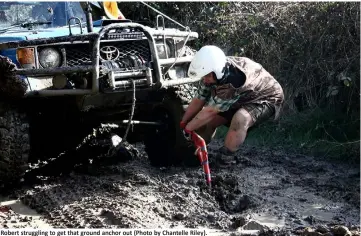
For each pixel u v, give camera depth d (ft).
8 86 17.39
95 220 15.84
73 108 19.35
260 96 17.94
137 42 19.58
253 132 27.27
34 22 21.47
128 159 23.13
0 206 17.93
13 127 17.81
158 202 17.28
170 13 34.27
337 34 26.20
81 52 18.81
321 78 26.55
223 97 17.44
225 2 31.32
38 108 19.44
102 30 17.84
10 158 17.89
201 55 17.28
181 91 20.79
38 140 20.59
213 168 22.09
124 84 18.12
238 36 29.37
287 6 27.68
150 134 21.91
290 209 17.65
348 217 17.06
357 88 25.27
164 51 19.89
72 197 18.21
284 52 27.71
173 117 21.11
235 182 19.13
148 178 19.30
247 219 15.74
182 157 21.57
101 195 18.21
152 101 20.27
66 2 22.29
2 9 21.50
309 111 26.81
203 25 31.71
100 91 17.94
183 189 18.24
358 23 25.44
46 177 20.38
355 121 25.03
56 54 18.33
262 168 22.48
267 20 28.19
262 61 28.12
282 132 26.66
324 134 25.43
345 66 25.67
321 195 19.15
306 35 26.91
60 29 20.75
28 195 18.52
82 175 20.76
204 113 17.79
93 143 21.99
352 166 23.04
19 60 17.94
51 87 18.21
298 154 24.73
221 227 15.69
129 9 34.60
